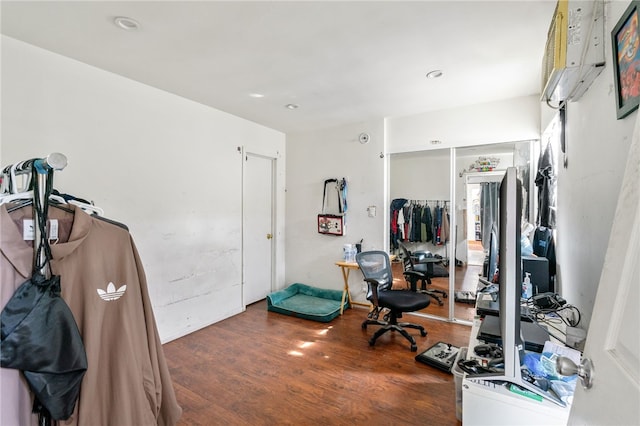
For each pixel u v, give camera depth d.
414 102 3.32
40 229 0.94
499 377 1.17
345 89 2.94
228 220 3.71
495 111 3.28
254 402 2.08
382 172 3.95
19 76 2.07
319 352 2.79
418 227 3.79
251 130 4.06
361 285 4.11
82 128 2.40
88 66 2.43
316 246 4.48
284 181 4.73
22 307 0.88
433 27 1.92
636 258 0.61
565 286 2.15
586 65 1.33
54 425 0.95
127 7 1.71
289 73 2.58
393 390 2.20
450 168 3.58
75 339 0.95
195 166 3.30
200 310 3.37
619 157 1.22
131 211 2.73
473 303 3.51
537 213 2.97
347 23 1.87
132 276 1.14
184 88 2.92
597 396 0.68
